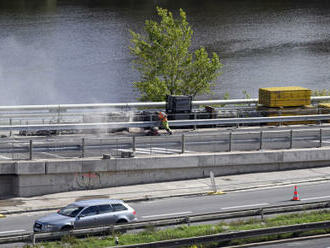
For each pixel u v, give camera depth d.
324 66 144.50
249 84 128.62
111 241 29.14
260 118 61.31
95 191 44.69
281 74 136.38
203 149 49.94
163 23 80.94
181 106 61.59
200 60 81.00
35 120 59.72
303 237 31.20
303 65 144.88
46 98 122.50
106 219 32.91
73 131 57.25
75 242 28.98
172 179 47.78
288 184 46.88
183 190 44.88
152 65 81.12
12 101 120.88
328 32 182.25
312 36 176.38
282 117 61.69
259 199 42.03
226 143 52.22
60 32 177.25
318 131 57.62
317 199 41.75
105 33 173.75
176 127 60.69
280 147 51.91
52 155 45.75
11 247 28.91
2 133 56.56
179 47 80.56
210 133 57.72
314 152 51.28
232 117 63.78
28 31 178.62
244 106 73.56
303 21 199.75
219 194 43.91
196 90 82.75
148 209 39.56
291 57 151.75
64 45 162.75
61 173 44.12
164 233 30.84
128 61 147.25
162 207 40.12
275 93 65.44
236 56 150.00
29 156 44.12
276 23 195.00
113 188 45.53
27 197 43.28
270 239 30.75
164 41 80.12
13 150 46.84
